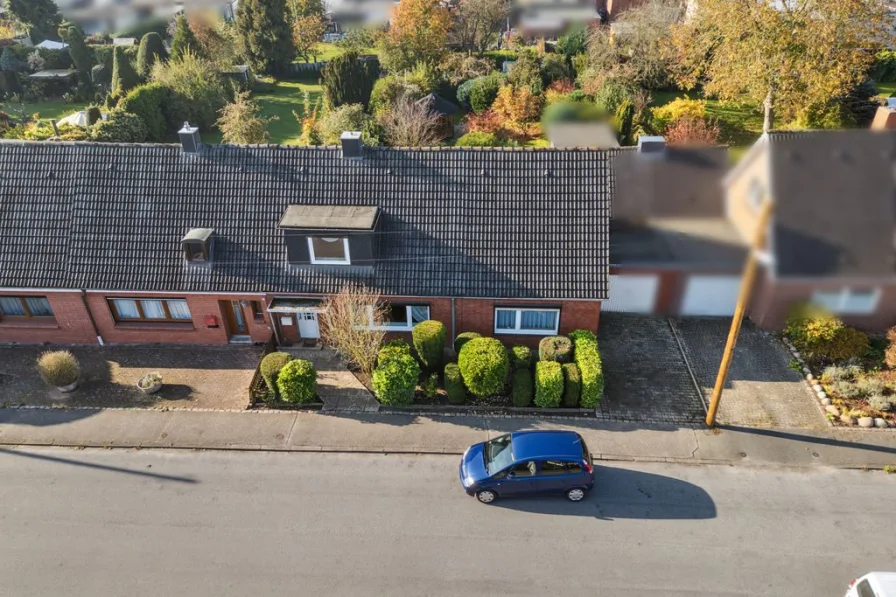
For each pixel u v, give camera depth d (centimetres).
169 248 2130
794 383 2005
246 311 2177
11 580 1483
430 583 1452
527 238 2077
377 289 2059
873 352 2067
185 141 2184
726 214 2106
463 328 2166
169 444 1861
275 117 4359
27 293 2159
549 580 1449
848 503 1614
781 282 2070
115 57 4650
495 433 1867
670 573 1455
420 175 2153
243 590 1445
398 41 4772
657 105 3994
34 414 1983
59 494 1706
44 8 6366
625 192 2134
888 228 1983
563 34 5116
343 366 2150
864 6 3069
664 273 2181
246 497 1683
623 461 1758
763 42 3177
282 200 2150
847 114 3372
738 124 3612
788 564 1466
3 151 2239
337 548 1538
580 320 2108
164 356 2219
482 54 5334
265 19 5528
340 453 1817
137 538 1577
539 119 3759
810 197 2000
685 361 2105
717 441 1809
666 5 4262
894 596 1245
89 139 3631
